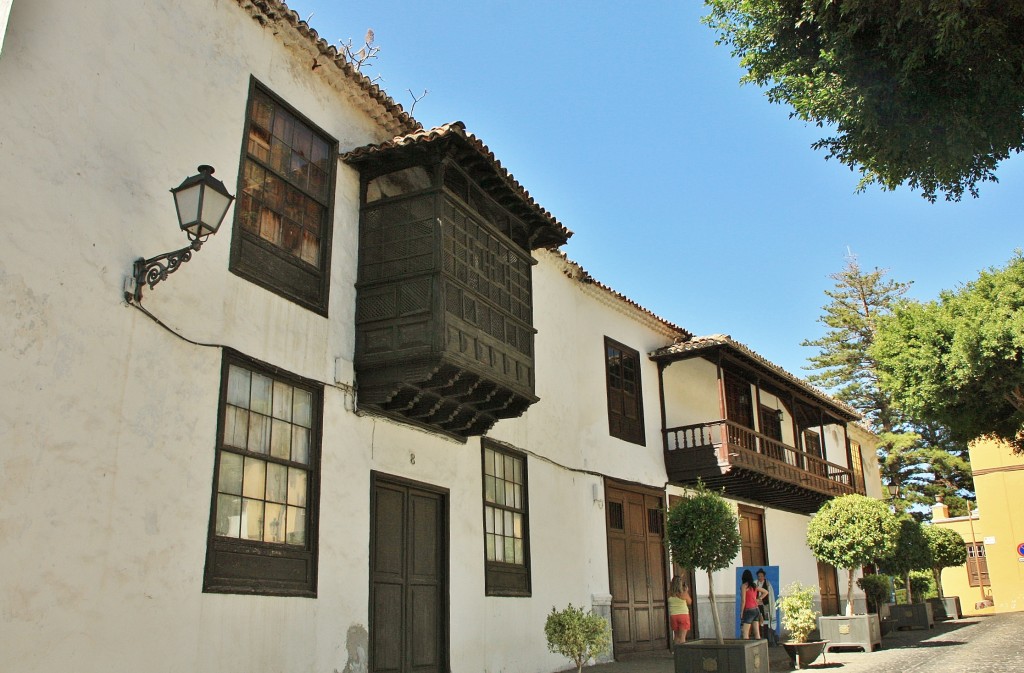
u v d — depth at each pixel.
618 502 15.93
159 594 7.00
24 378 6.25
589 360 15.95
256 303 8.60
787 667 13.25
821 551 16.75
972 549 35.50
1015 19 7.29
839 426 28.09
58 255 6.64
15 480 6.07
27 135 6.57
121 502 6.82
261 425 8.51
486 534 11.98
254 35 9.18
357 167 10.52
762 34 8.66
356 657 9.09
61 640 6.19
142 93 7.66
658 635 16.05
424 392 9.86
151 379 7.28
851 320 38.91
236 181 8.60
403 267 9.88
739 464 17.09
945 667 12.20
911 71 7.65
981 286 16.19
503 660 11.66
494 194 11.37
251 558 8.06
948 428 17.22
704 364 20.28
